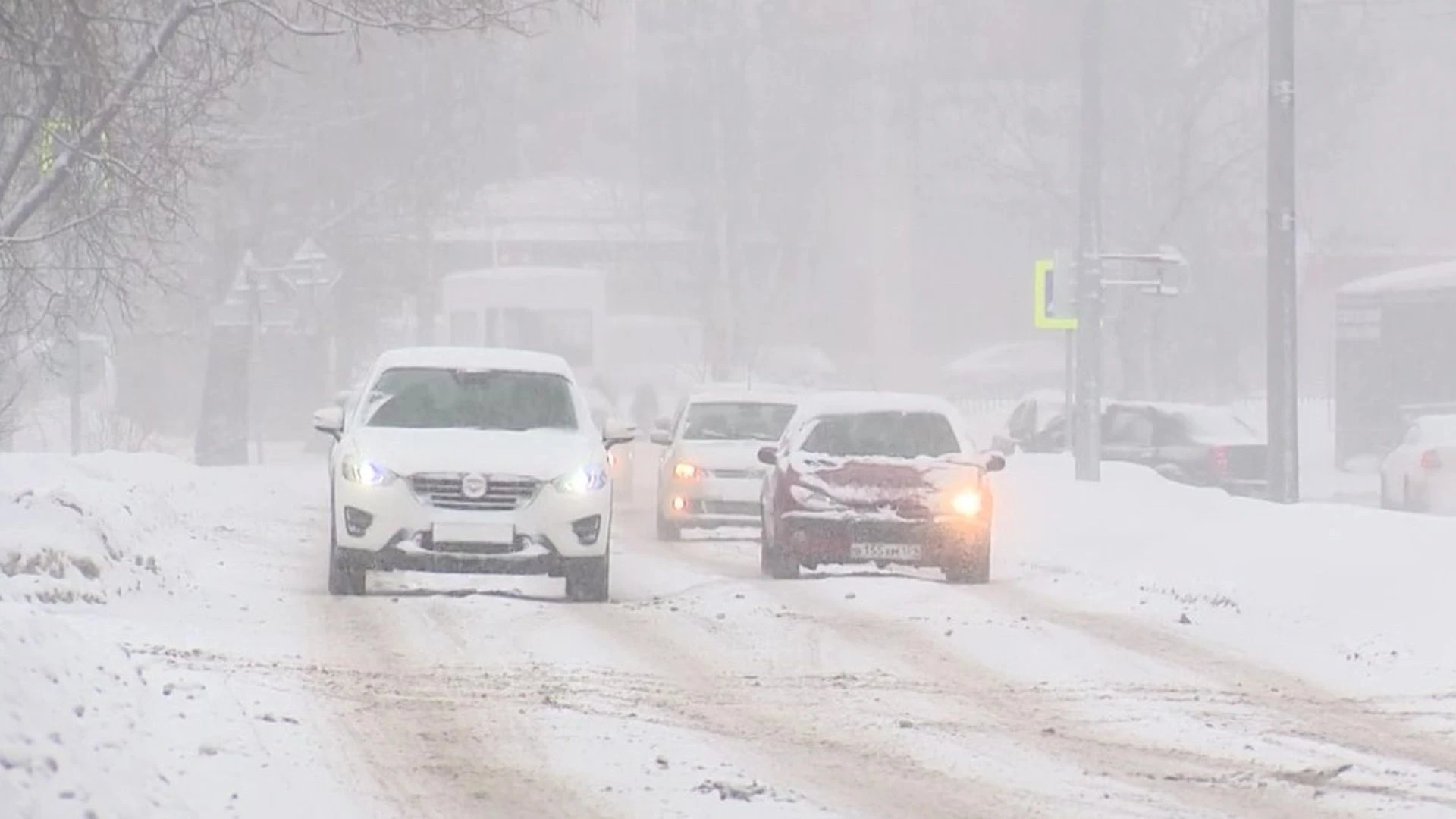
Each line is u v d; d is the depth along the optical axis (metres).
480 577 82.12
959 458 82.94
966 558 81.62
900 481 81.69
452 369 76.88
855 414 85.81
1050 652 61.44
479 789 39.78
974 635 65.06
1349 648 62.38
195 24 93.88
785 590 77.94
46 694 39.78
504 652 59.16
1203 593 75.94
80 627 59.28
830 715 49.84
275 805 37.06
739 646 61.81
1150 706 51.84
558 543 71.00
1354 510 91.06
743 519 107.94
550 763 42.66
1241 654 61.25
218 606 67.62
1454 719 50.16
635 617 68.44
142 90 92.44
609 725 47.38
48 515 74.31
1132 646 62.84
